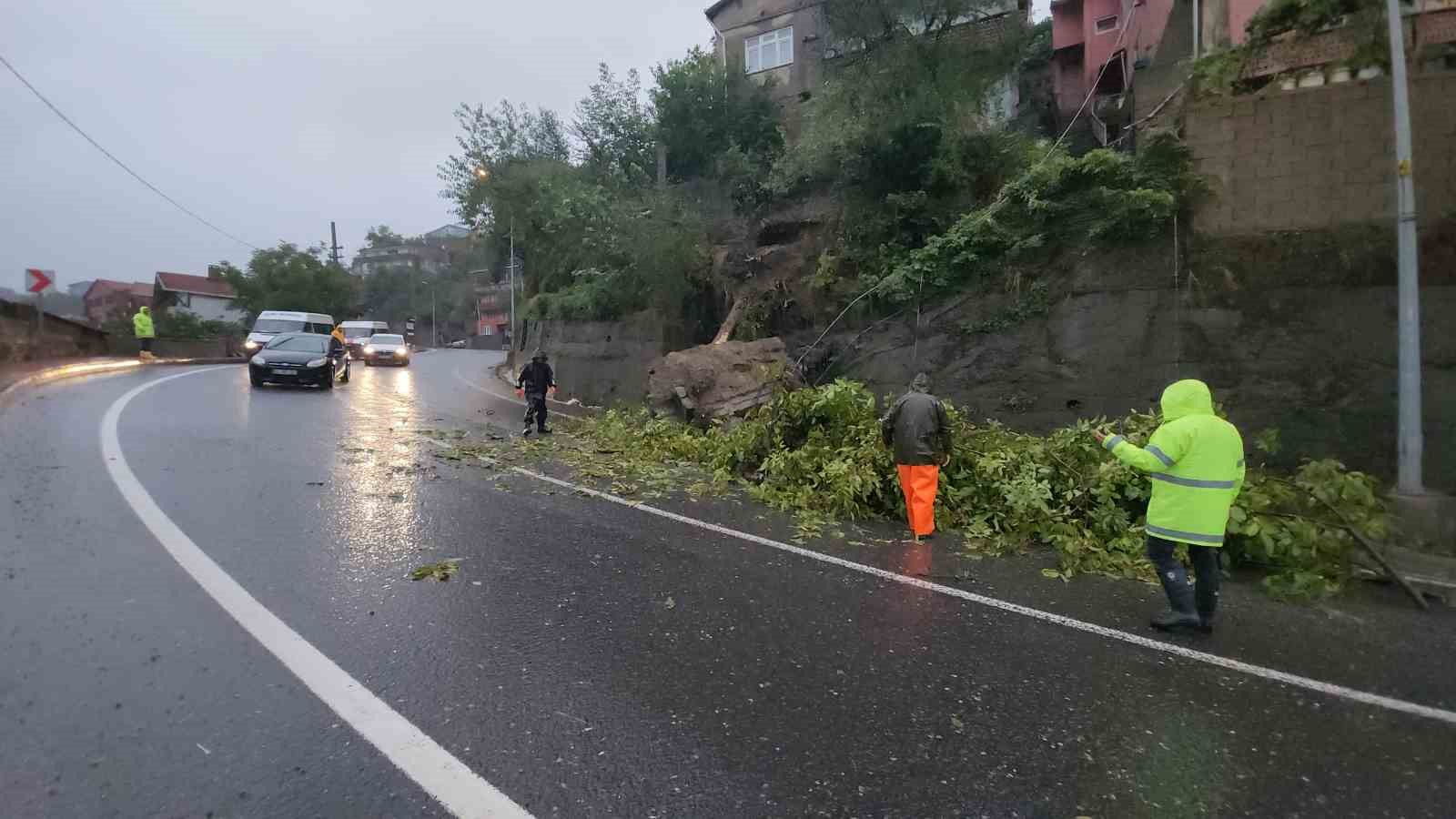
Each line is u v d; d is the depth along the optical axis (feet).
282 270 144.15
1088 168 33.06
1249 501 19.20
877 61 50.47
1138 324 31.96
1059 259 34.06
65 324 66.64
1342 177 28.32
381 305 241.14
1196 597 15.15
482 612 14.60
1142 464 14.94
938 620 15.42
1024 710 11.67
